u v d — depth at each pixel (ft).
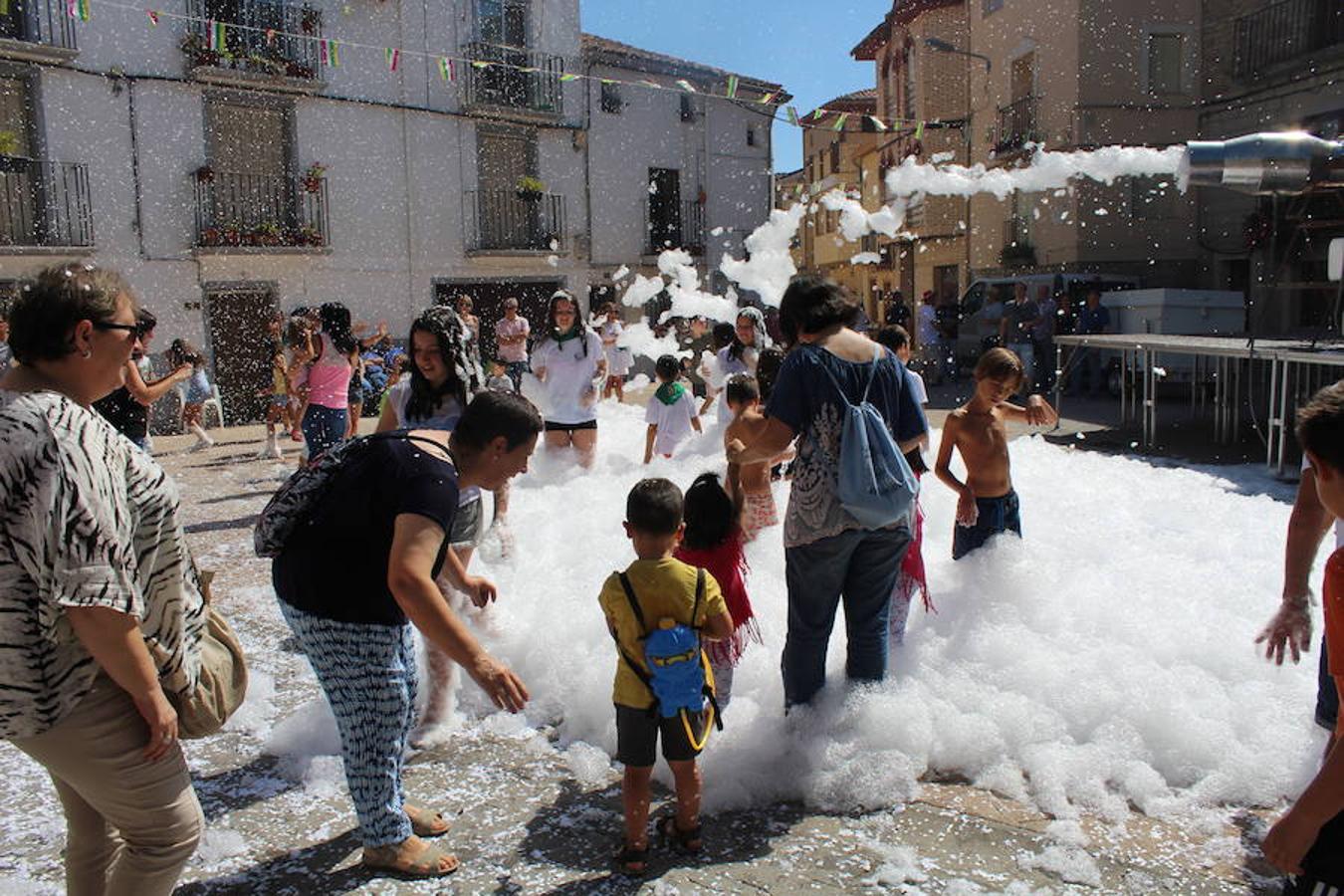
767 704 12.50
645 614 9.62
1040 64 69.51
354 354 24.27
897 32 94.43
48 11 53.52
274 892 9.24
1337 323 43.39
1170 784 10.66
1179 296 52.01
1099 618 14.20
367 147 65.21
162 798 7.05
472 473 8.96
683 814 9.74
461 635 8.14
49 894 9.27
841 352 11.10
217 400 54.70
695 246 81.82
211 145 59.47
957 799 10.52
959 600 14.58
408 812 10.19
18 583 6.31
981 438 14.85
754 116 84.53
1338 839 6.12
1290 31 58.80
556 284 75.05
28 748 6.71
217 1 59.57
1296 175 26.16
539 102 72.33
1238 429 37.37
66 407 6.49
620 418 41.73
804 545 11.03
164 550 7.04
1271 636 9.46
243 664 7.90
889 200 98.48
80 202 55.21
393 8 65.41
